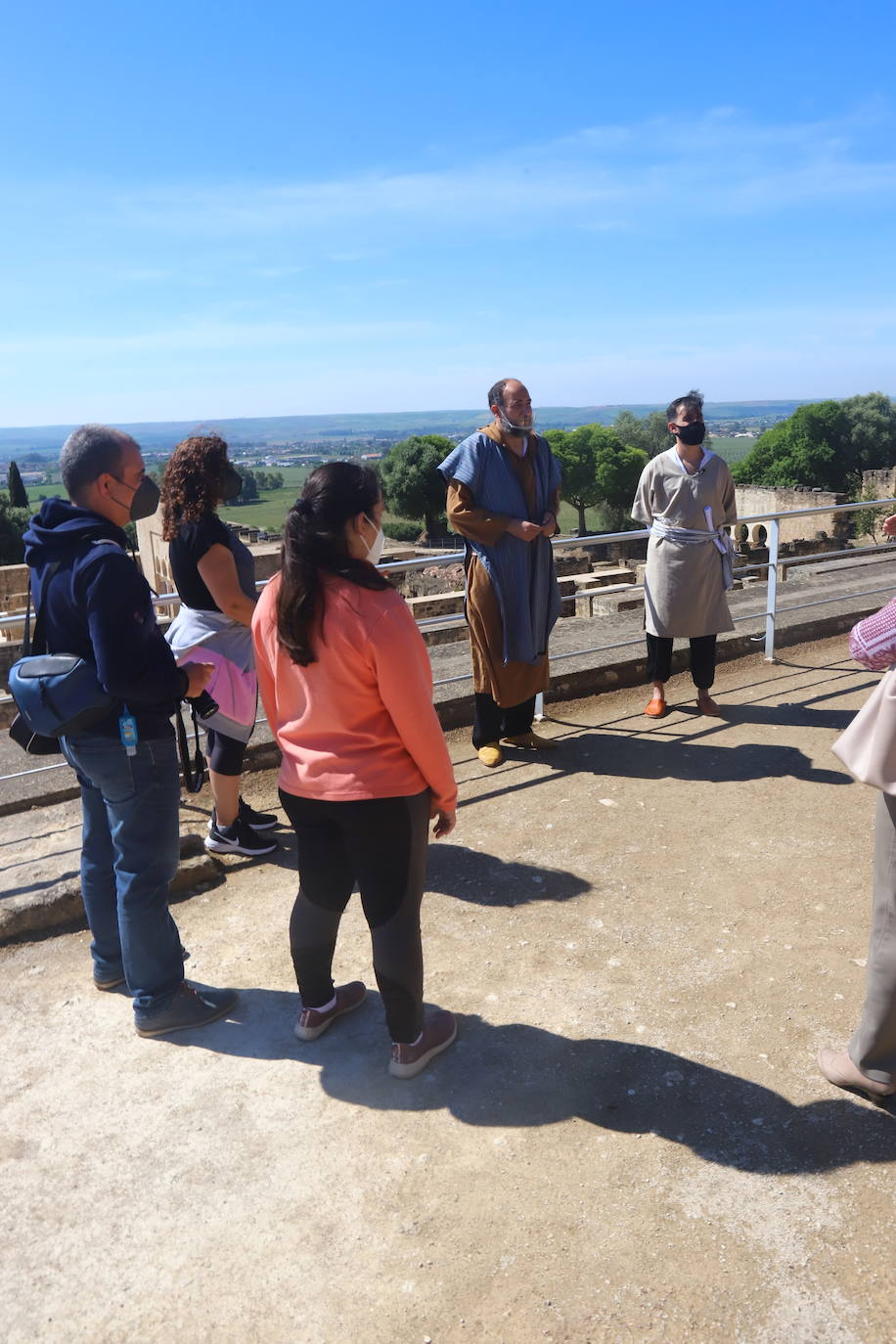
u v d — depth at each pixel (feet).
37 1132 8.73
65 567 8.74
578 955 11.21
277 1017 10.33
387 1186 7.97
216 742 13.23
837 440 295.69
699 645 18.94
